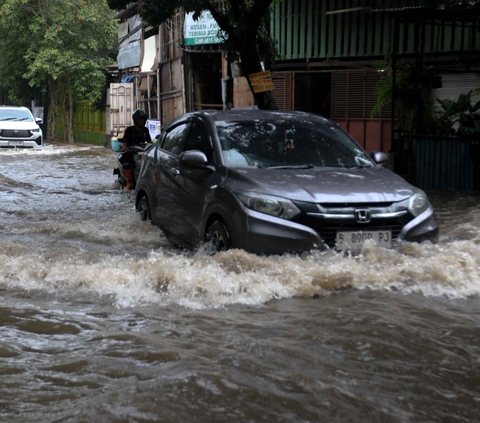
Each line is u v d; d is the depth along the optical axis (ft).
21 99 134.00
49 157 76.48
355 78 52.31
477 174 40.78
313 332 14.02
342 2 52.80
